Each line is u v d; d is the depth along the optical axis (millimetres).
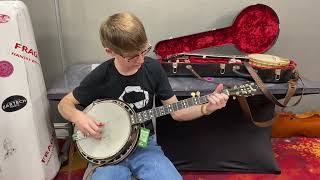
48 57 2264
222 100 1443
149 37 2248
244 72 1933
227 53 2246
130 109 1525
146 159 1518
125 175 1481
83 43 2246
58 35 2203
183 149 1997
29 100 1689
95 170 1491
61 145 2246
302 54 2363
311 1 2217
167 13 2195
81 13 2172
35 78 1753
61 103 1578
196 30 2246
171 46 2111
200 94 1747
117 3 2162
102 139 1512
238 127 1975
